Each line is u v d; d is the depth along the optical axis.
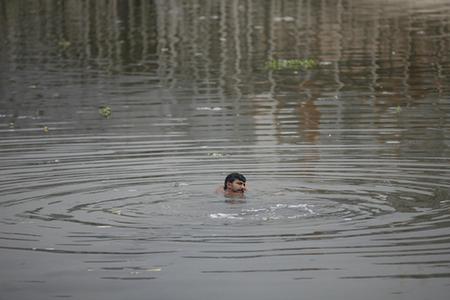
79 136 39.91
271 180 31.09
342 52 65.38
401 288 21.19
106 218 26.84
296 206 27.70
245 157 34.84
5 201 29.00
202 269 22.62
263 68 59.44
